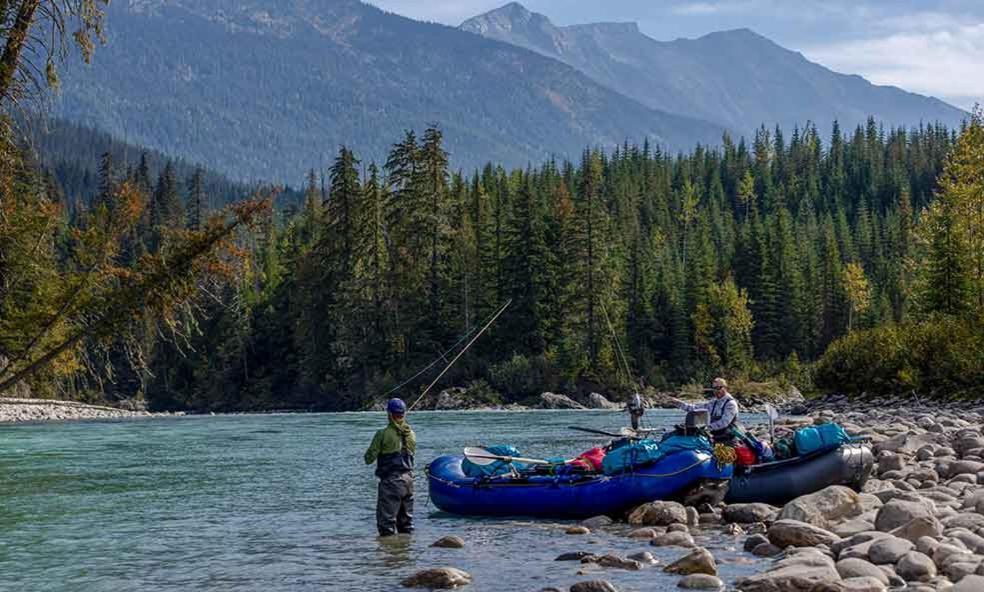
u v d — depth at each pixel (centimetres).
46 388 5684
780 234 10081
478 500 1525
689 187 15050
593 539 1288
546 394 7156
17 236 1577
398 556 1199
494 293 7975
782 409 5031
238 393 8850
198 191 11000
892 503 1144
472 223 8481
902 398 3816
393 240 7738
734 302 8794
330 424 4116
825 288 9769
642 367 8188
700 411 1498
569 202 9000
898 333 4253
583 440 2898
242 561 1176
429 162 7750
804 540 1118
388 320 7706
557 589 967
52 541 1310
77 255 1627
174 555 1214
